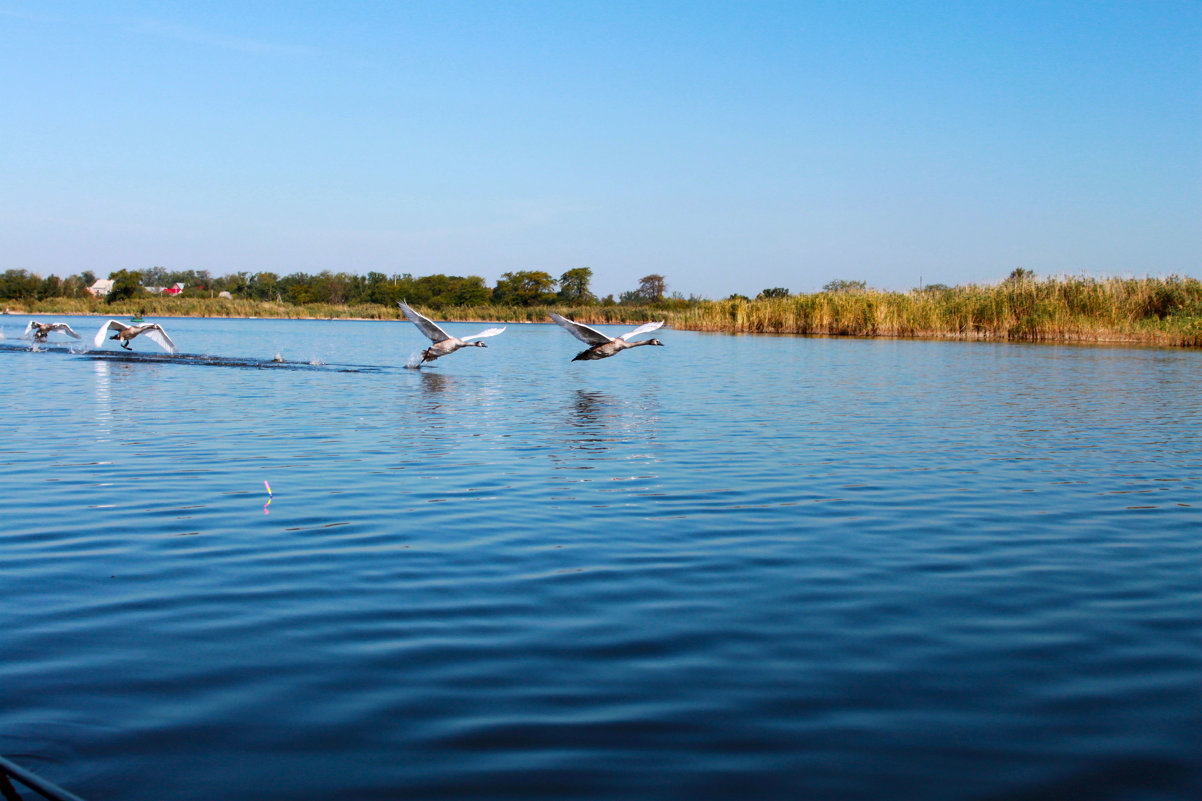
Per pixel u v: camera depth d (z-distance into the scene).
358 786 4.69
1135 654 6.50
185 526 9.95
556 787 4.69
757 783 4.75
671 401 22.61
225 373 30.34
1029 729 5.36
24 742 5.15
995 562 8.77
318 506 10.91
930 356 41.12
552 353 44.88
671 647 6.55
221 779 4.77
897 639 6.75
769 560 8.76
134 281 133.62
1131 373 31.25
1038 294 57.56
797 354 42.84
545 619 7.10
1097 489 12.16
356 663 6.23
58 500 11.21
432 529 9.84
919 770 4.89
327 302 150.38
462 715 5.46
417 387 25.92
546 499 11.34
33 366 32.84
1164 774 4.88
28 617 7.13
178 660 6.28
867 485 12.32
